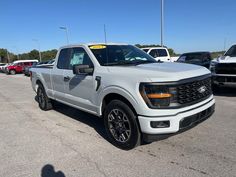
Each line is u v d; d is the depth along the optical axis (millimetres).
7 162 4191
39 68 7785
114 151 4430
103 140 4980
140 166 3838
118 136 4527
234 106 7156
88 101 5285
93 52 5238
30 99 10164
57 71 6434
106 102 4895
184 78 3988
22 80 20969
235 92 9367
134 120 4133
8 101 9859
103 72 4738
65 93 6195
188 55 16219
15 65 33562
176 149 4355
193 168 3684
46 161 4168
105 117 4711
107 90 4551
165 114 3840
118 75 4387
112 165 3920
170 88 3854
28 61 34625
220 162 3820
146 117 3900
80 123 6227
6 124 6418
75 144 4840
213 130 5180
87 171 3779
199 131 5148
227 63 8062
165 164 3854
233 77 7961
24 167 3998
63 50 6316
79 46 5641
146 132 3953
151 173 3617
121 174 3641
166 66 4594
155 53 16672
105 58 5141
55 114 7234
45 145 4852
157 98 3846
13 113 7637
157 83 3842
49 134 5492
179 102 3920
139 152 4320
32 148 4730
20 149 4703
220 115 6258
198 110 4133
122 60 5270
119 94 4297
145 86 3908
